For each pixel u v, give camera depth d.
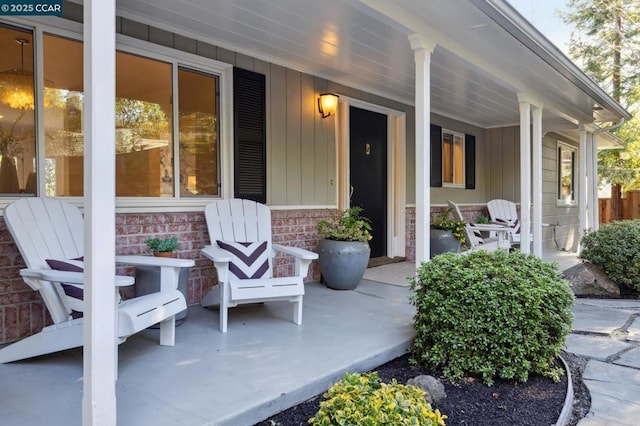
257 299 3.15
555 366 2.93
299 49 4.23
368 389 1.76
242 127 4.24
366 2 2.86
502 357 2.62
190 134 3.96
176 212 3.81
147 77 3.68
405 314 3.64
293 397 2.20
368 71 4.93
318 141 5.09
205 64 3.96
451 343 2.71
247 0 3.18
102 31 1.65
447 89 5.70
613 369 2.96
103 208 1.66
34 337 2.42
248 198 4.30
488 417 2.22
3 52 2.93
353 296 4.31
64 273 2.33
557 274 2.92
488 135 8.53
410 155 6.59
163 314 2.53
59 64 3.17
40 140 3.05
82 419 1.78
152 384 2.23
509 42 3.78
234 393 2.13
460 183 7.93
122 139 3.61
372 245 6.13
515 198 8.27
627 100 13.17
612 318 4.24
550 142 9.34
